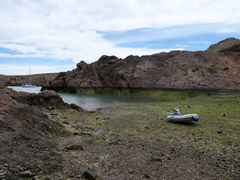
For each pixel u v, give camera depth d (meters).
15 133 9.42
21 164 6.66
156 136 14.44
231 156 10.04
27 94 29.17
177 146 11.78
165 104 38.00
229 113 23.94
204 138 13.80
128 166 8.34
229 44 110.12
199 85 66.19
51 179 6.20
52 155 8.48
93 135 13.98
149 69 86.38
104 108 34.19
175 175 7.64
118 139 13.12
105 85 90.31
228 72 70.31
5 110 12.09
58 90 92.81
